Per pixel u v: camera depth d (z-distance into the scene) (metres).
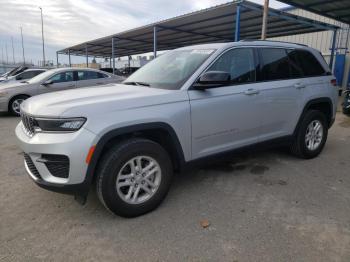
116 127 2.83
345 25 16.17
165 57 4.30
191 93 3.36
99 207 3.30
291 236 2.72
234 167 4.48
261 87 3.98
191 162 3.46
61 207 3.30
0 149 5.61
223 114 3.60
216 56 3.63
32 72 12.75
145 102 3.04
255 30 16.41
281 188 3.75
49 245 2.62
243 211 3.19
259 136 4.12
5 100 9.37
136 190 3.04
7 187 3.83
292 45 4.59
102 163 2.83
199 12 12.16
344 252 2.49
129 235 2.77
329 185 3.85
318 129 4.88
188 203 3.37
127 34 18.48
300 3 10.59
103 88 3.61
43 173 2.82
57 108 2.77
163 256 2.47
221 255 2.47
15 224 2.96
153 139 3.38
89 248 2.58
